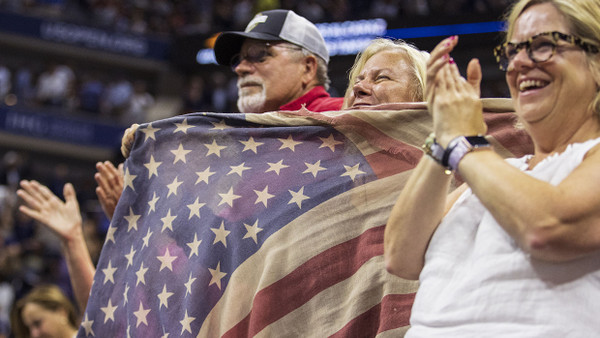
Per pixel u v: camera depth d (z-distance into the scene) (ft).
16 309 14.82
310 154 7.70
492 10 44.60
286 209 7.43
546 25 5.13
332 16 51.31
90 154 55.21
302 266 7.19
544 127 5.18
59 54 58.80
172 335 7.32
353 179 7.47
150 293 7.58
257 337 6.96
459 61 45.24
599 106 5.06
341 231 7.30
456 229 5.26
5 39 57.52
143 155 8.13
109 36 58.75
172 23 59.77
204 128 8.02
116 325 7.82
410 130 7.55
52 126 54.60
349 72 9.47
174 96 57.62
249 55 11.27
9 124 53.88
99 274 8.04
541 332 4.51
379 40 9.22
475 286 4.83
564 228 4.43
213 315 7.27
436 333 4.88
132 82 59.41
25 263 36.58
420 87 8.80
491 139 7.20
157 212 7.86
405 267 5.60
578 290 4.58
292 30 11.31
